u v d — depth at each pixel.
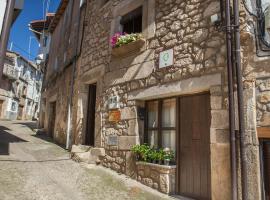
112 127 5.73
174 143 4.61
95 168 5.53
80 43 7.93
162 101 4.97
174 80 4.50
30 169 5.01
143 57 5.22
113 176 5.03
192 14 4.44
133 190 4.33
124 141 5.30
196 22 4.34
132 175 4.97
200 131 4.22
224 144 3.62
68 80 8.66
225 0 3.76
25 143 8.07
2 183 4.01
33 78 29.67
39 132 11.27
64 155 6.59
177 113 4.61
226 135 3.62
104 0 7.10
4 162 5.22
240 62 3.55
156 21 5.11
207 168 4.02
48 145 8.05
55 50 12.35
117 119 5.59
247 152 3.36
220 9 3.94
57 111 9.73
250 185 3.27
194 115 4.36
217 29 3.98
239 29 3.68
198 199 4.04
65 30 10.52
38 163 5.57
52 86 11.51
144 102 5.32
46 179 4.53
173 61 4.57
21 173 4.66
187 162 4.32
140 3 5.59
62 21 11.64
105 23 6.70
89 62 7.10
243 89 3.55
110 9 6.59
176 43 4.60
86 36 7.59
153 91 4.85
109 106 5.86
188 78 4.27
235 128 3.51
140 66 5.25
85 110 7.09
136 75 5.30
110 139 5.70
